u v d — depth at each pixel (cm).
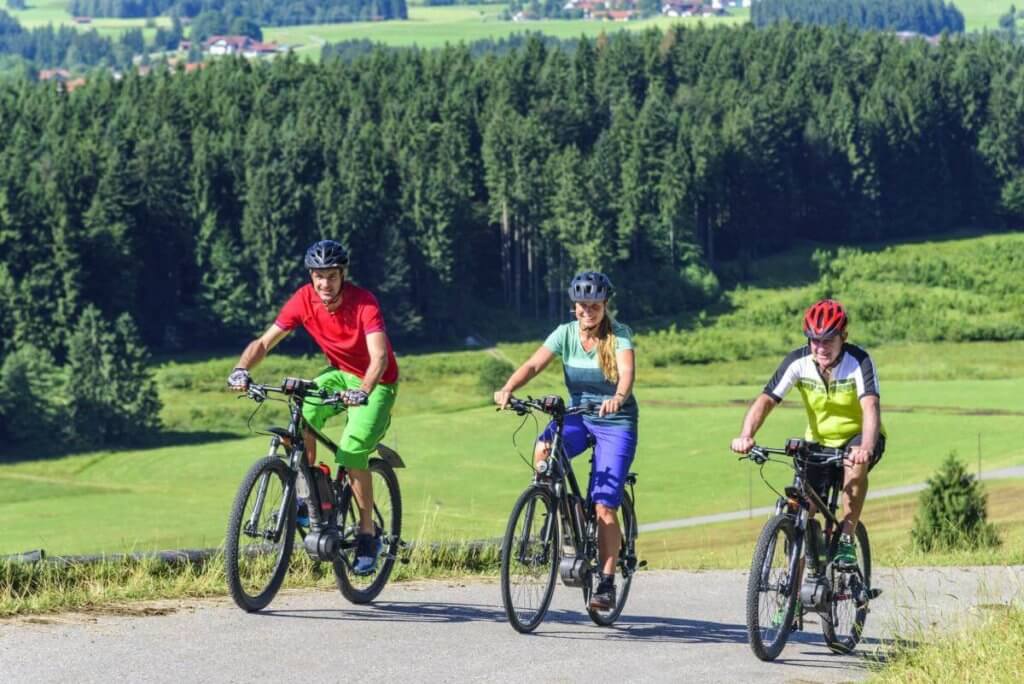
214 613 1692
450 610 1823
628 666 1528
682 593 2278
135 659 1423
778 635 1616
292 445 1684
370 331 1705
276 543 1686
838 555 1662
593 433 1714
